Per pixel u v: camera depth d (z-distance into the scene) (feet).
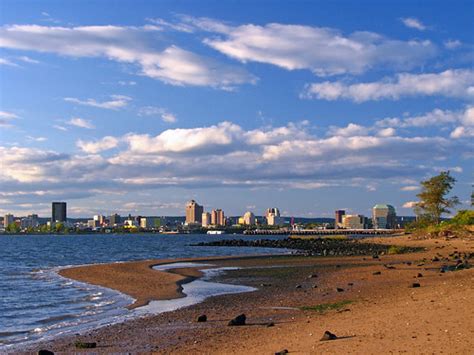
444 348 48.88
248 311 94.38
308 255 300.40
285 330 71.05
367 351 50.44
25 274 198.80
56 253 420.36
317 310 89.61
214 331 75.46
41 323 91.91
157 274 176.76
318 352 52.31
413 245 351.25
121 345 69.97
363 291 112.57
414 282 122.62
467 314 64.80
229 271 189.37
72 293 133.80
